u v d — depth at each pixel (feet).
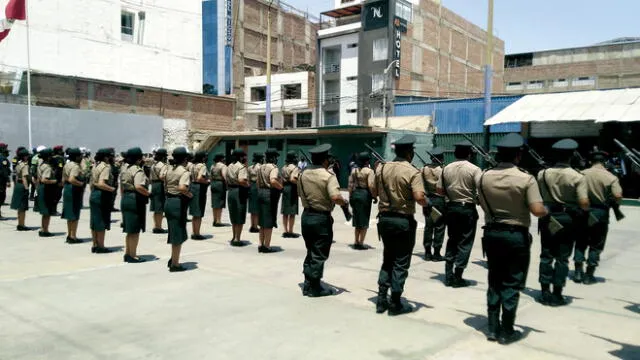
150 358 13.29
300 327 15.78
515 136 14.99
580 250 22.16
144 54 136.98
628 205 61.31
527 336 15.29
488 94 70.49
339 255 28.43
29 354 13.48
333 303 18.52
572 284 22.21
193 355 13.50
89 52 125.39
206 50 175.52
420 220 45.34
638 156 19.94
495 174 14.75
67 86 99.19
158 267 24.47
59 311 17.21
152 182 36.40
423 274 23.71
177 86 145.28
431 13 148.97
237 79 176.86
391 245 17.13
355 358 13.32
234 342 14.44
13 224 39.52
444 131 97.66
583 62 186.80
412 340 14.71
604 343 14.76
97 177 27.48
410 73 139.85
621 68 180.65
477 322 16.51
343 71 145.18
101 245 28.09
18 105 87.86
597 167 22.49
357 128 84.89
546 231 18.66
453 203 21.06
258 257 27.35
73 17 122.11
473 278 23.03
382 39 134.00
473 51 171.53
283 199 35.12
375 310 17.71
